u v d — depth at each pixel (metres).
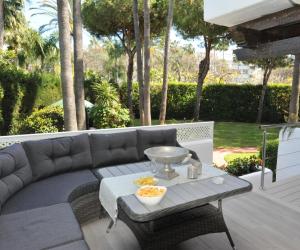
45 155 2.83
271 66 11.26
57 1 5.00
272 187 3.51
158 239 1.99
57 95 9.40
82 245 1.62
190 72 22.44
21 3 12.74
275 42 2.10
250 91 12.37
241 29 2.26
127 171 2.71
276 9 1.95
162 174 2.37
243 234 2.44
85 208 2.65
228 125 11.55
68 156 3.03
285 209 2.90
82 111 5.72
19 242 1.64
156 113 13.24
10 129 7.40
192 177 2.30
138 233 2.05
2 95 6.95
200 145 4.73
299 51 1.96
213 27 8.66
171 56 21.50
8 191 2.24
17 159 2.49
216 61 22.02
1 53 7.52
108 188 2.15
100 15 9.74
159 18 9.69
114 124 7.15
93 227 2.60
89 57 21.61
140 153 3.53
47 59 15.88
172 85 12.94
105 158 3.25
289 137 4.02
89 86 10.25
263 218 2.72
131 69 11.32
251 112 12.48
